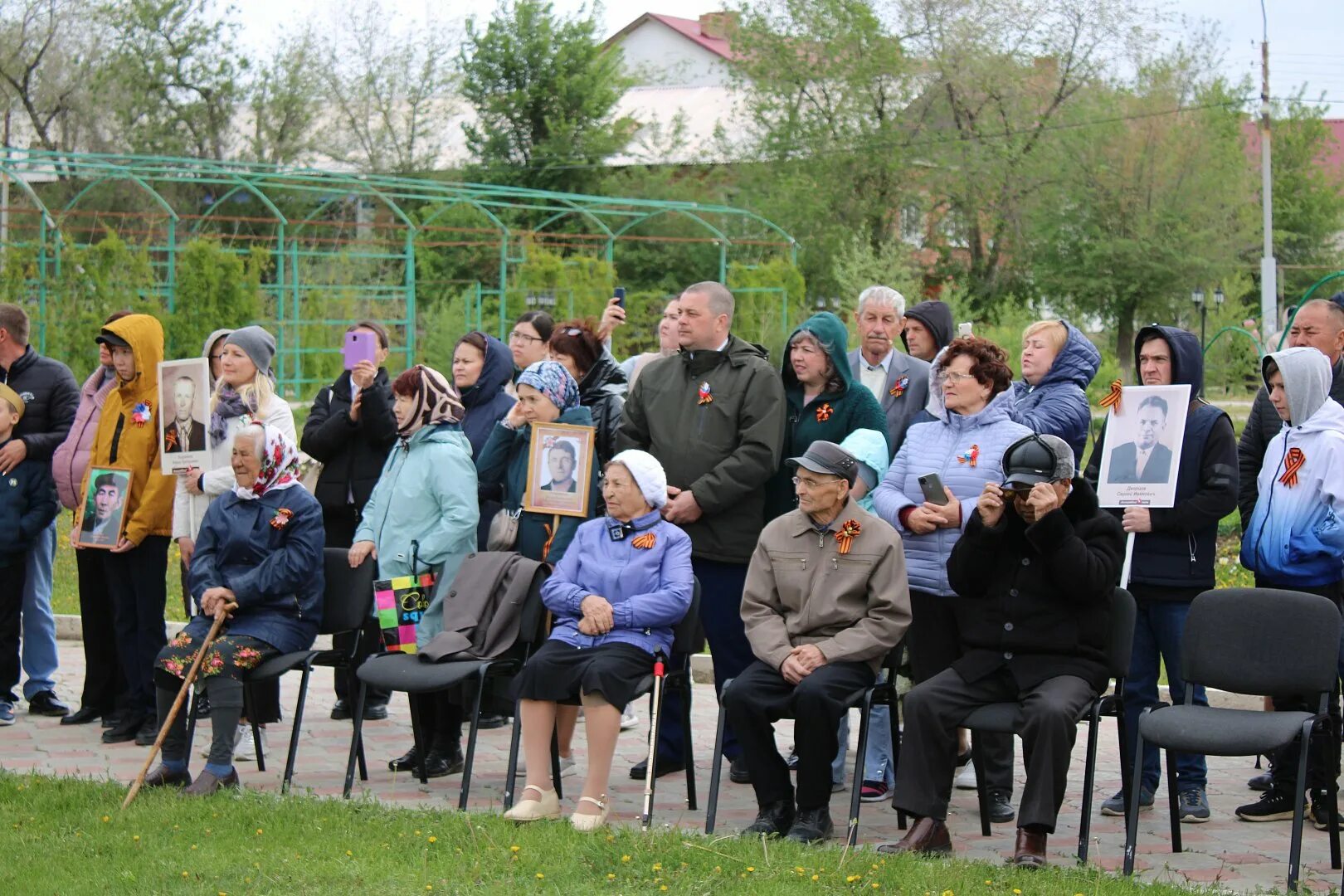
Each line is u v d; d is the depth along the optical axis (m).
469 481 7.57
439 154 52.00
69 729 8.60
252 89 49.38
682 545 6.77
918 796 6.01
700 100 57.75
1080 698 5.91
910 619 6.42
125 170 27.23
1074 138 40.94
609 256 32.97
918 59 43.12
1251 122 50.66
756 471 7.08
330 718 9.04
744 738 6.36
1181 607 6.77
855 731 8.80
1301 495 6.64
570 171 49.22
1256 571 6.82
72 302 24.75
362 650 7.66
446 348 29.61
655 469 6.83
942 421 6.98
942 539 6.79
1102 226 40.81
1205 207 40.41
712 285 7.30
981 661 6.16
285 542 7.21
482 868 5.64
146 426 8.20
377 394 8.47
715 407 7.23
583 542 6.90
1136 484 6.75
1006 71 42.19
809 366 7.24
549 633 7.01
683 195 46.97
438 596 7.41
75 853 5.87
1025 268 42.34
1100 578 6.04
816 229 42.34
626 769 7.71
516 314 30.19
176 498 8.07
